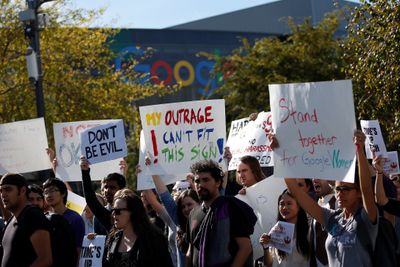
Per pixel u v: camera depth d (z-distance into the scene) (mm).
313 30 60625
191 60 101812
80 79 50875
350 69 28422
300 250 15375
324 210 14023
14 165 22594
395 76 26422
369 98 28891
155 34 99062
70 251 15852
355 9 28094
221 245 14469
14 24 48406
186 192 16922
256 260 16984
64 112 49812
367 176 13016
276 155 14406
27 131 22547
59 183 18203
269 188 17031
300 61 59812
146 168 19125
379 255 13172
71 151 21500
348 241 13234
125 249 15180
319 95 13875
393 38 26344
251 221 14680
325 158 13773
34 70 36969
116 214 15117
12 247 15125
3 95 48781
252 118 20156
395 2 26438
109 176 19016
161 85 55562
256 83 60781
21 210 15336
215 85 101250
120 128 19453
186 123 18938
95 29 52344
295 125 14203
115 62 75938
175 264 19000
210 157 18734
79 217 18250
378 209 14133
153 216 21312
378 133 19234
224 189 18219
